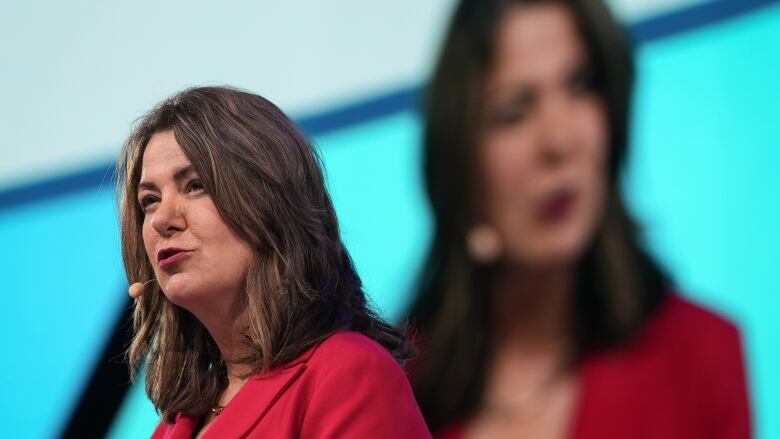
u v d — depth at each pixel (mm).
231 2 10711
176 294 5039
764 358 8461
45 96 11445
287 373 5031
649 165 8820
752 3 8867
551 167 8781
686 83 8859
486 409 8750
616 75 8859
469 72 9055
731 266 8602
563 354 8664
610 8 8906
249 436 4895
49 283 11211
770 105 8734
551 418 8594
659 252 8688
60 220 11273
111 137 11164
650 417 8406
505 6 8984
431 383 8891
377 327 5586
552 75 8844
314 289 5152
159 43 11039
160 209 5039
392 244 9297
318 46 10148
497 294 8875
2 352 11211
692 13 8914
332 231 5387
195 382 5613
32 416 11008
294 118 10141
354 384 4891
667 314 8578
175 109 5254
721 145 8758
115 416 10648
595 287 8680
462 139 9055
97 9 11312
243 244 5043
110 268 11023
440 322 8977
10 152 11492
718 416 8406
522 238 8828
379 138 9562
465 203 9016
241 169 5016
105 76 11250
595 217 8750
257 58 10484
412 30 9625
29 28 11562
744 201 8672
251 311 5023
